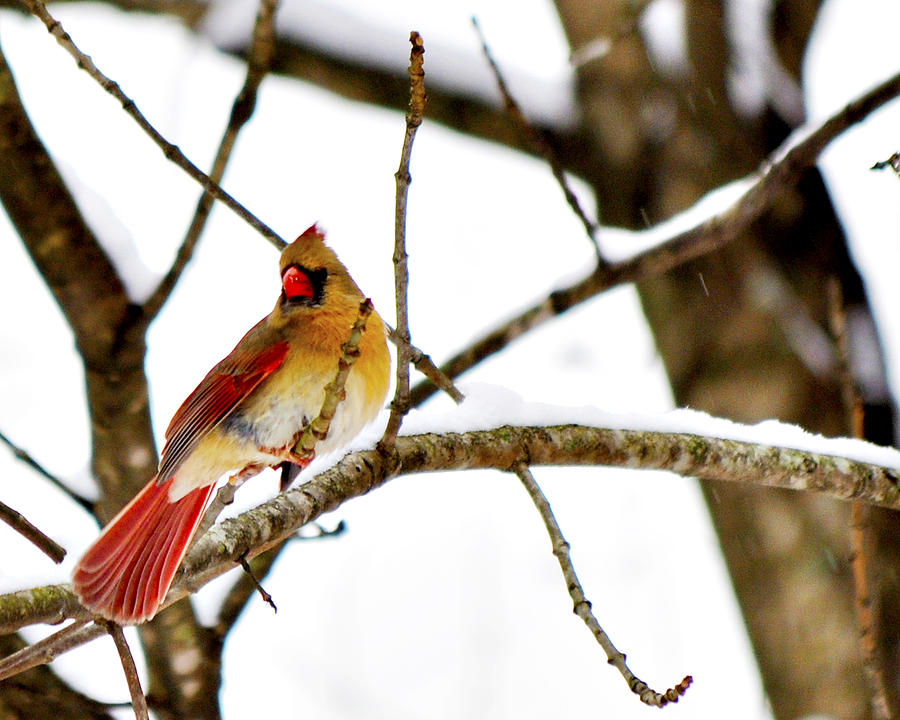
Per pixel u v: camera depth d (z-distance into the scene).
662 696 5.95
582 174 12.37
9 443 8.52
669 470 7.52
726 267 11.20
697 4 12.00
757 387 10.86
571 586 6.47
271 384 7.49
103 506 8.98
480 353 10.10
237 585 8.81
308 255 7.74
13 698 8.62
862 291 11.06
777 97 11.97
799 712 10.38
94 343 8.63
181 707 9.06
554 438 7.31
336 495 6.82
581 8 12.36
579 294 9.88
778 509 10.67
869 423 10.59
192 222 8.50
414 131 6.00
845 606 10.27
